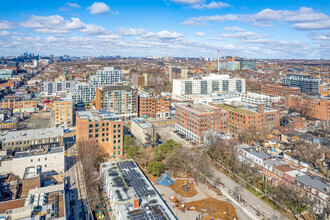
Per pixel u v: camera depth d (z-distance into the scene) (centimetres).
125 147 18712
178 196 13200
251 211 12006
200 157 16462
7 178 13612
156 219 9438
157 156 16738
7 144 16488
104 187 13562
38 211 8350
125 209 10062
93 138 18138
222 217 11456
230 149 17088
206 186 14362
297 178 12594
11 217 8069
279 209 12144
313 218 11250
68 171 16062
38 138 17200
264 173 14625
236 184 14638
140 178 12862
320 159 17425
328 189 11212
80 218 11281
